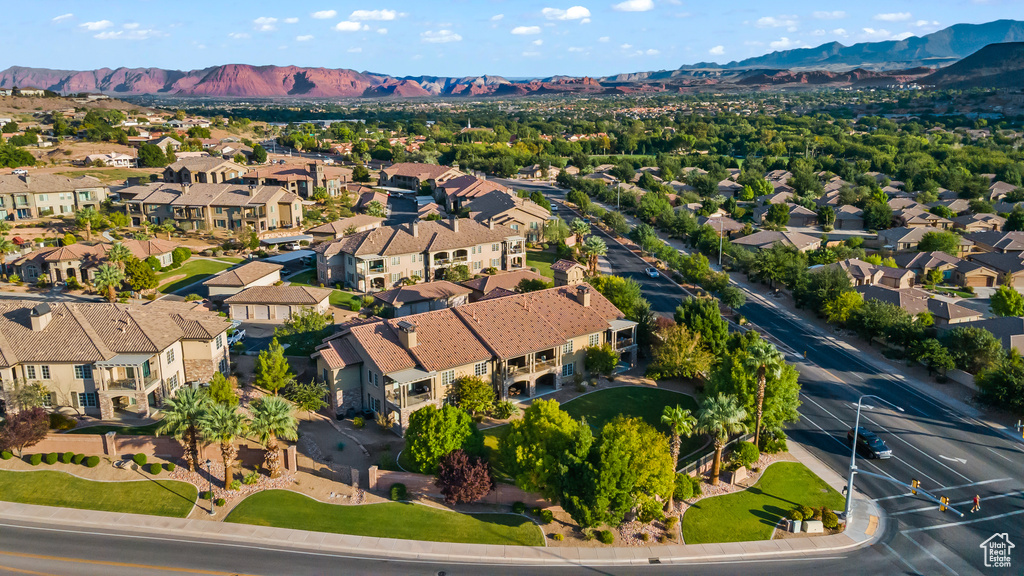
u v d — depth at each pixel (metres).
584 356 74.62
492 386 67.88
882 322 84.75
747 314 100.69
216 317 71.81
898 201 175.62
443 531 49.00
